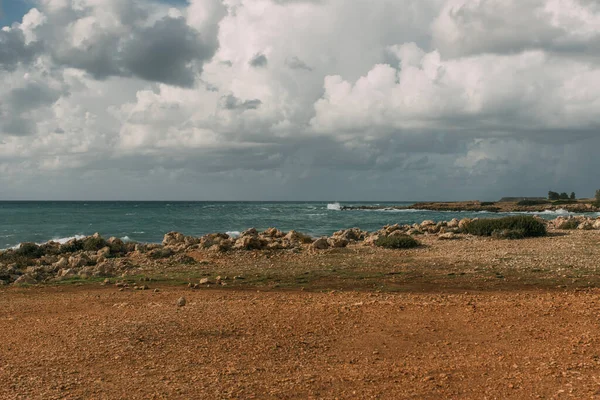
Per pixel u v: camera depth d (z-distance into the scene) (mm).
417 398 6387
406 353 8273
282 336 9227
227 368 7578
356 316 10594
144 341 8898
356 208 121812
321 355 8211
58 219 71562
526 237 29062
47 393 6590
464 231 33312
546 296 12930
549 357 7812
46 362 7883
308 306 11695
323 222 63875
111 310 12055
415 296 13547
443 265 19625
